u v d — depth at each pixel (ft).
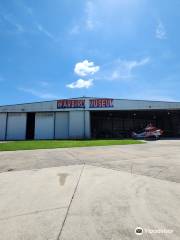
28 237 8.59
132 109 96.37
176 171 20.43
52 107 99.40
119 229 9.12
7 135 97.25
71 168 23.18
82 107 98.68
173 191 14.23
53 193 14.28
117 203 12.20
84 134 96.94
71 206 11.87
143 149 42.63
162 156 31.30
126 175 19.19
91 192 14.37
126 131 131.44
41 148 48.16
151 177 18.22
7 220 10.23
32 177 19.26
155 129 92.22
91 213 10.86
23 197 13.57
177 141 70.28
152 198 12.92
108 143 61.00
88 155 33.96
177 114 118.42
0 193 14.53
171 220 9.91
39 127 99.09
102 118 128.77
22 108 98.53
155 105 95.86
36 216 10.62
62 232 8.95
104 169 22.20
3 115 98.73
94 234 8.74
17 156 34.27
